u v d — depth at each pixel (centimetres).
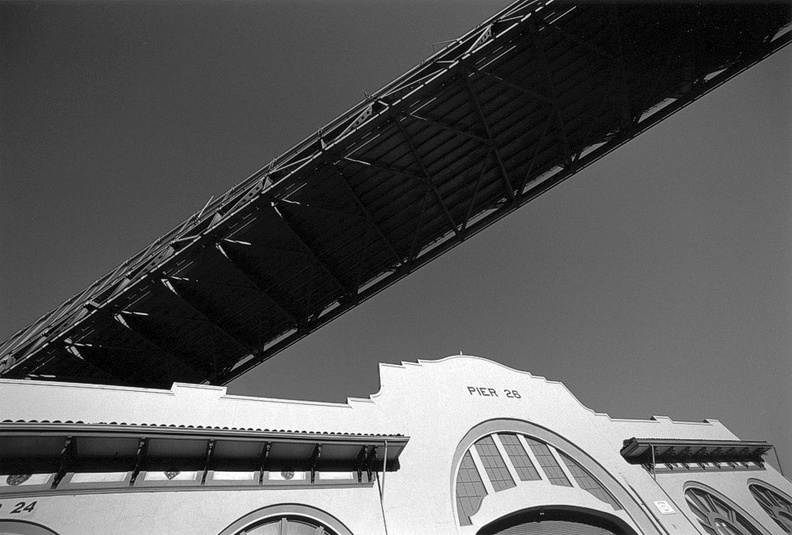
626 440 1938
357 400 1568
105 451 1073
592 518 1594
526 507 1457
